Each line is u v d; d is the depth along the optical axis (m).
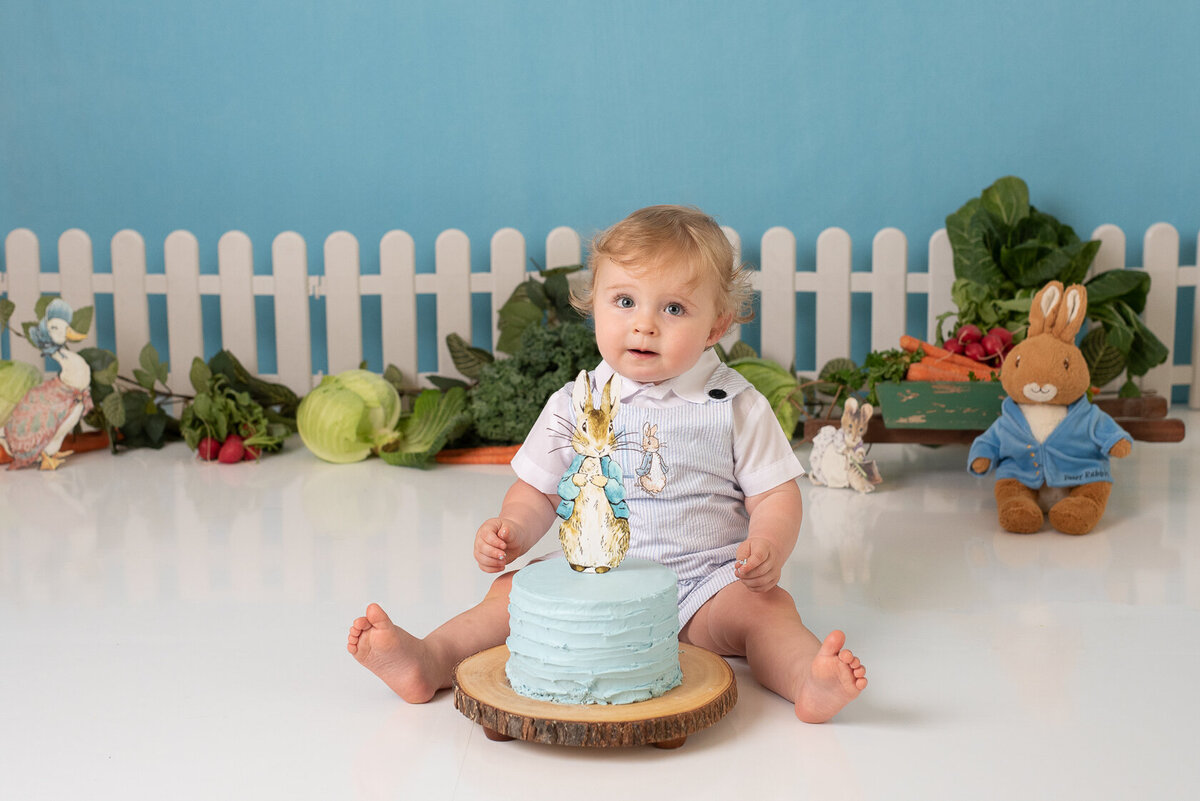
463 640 1.91
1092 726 1.71
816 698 1.65
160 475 3.90
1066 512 2.93
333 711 1.79
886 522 3.14
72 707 1.81
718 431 2.04
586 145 4.96
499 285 4.81
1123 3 4.76
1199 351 4.96
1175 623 2.20
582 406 1.77
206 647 2.09
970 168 4.89
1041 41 4.80
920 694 1.85
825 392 4.51
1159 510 3.19
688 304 1.93
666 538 2.04
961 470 3.95
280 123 5.00
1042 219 4.54
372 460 4.23
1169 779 1.53
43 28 4.96
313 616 2.27
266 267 5.08
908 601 2.37
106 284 4.85
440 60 4.95
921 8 4.80
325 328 5.03
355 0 4.92
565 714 1.58
